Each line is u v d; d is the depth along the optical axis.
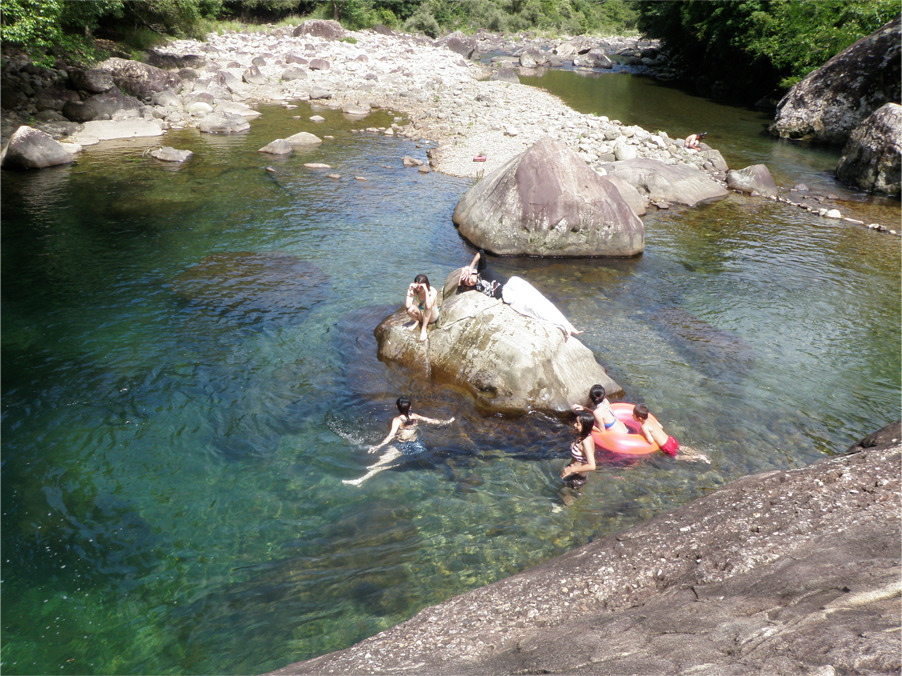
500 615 4.95
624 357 10.20
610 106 32.72
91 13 24.33
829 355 10.54
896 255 15.12
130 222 15.05
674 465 7.70
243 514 6.79
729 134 27.86
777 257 14.84
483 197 15.11
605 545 5.72
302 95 31.86
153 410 8.47
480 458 7.82
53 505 6.80
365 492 7.18
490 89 35.12
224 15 50.91
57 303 11.18
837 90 26.12
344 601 5.70
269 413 8.52
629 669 3.73
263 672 4.96
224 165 20.00
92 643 5.30
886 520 5.17
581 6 75.25
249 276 12.56
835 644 3.49
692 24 39.84
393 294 12.05
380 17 57.25
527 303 9.68
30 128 19.08
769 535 5.29
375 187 18.42
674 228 16.69
